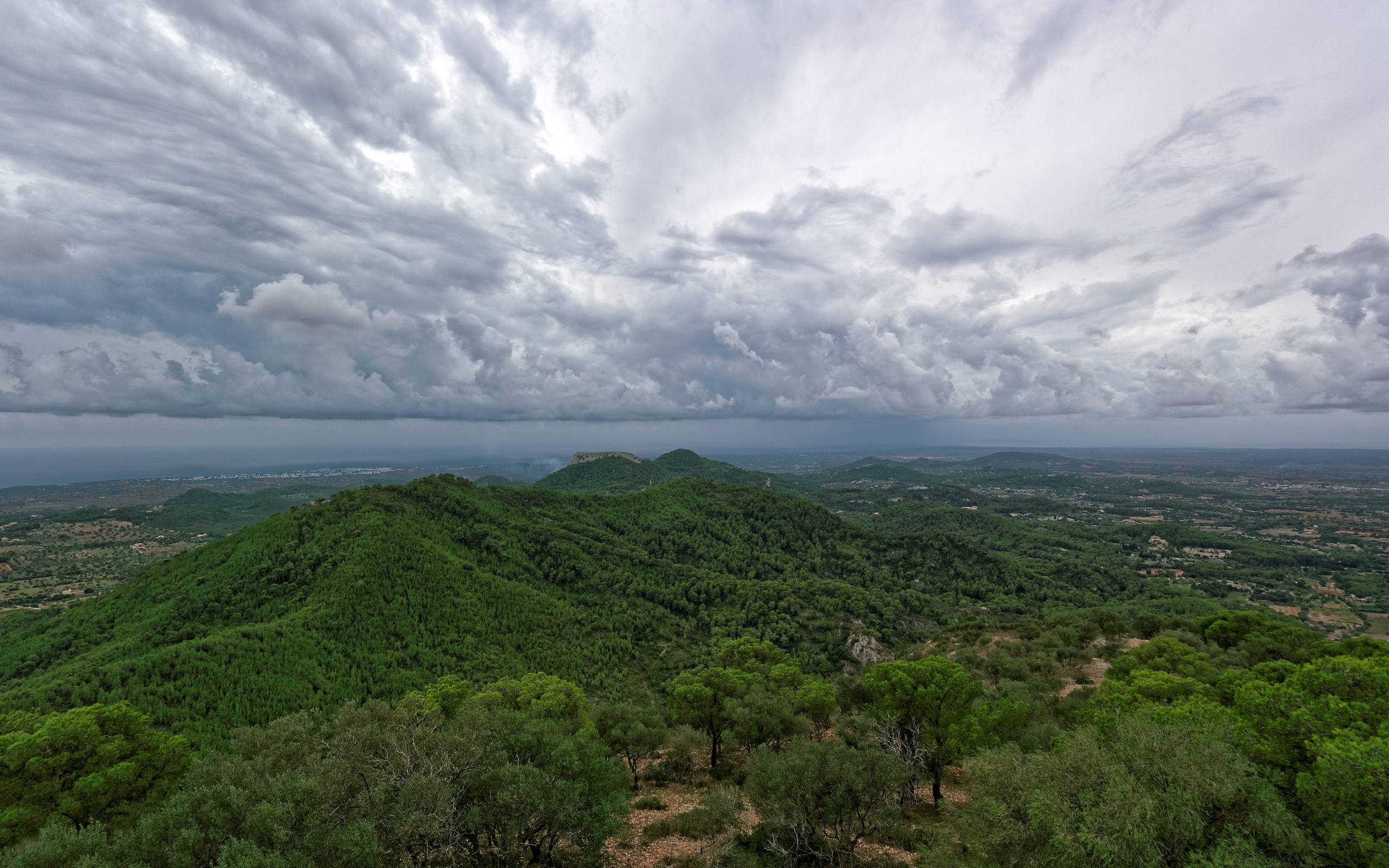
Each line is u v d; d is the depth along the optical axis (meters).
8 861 18.12
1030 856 19.58
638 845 30.36
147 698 59.75
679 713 46.03
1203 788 17.02
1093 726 27.19
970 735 34.97
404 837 20.16
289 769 24.11
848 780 26.81
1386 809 15.60
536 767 24.67
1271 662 36.81
